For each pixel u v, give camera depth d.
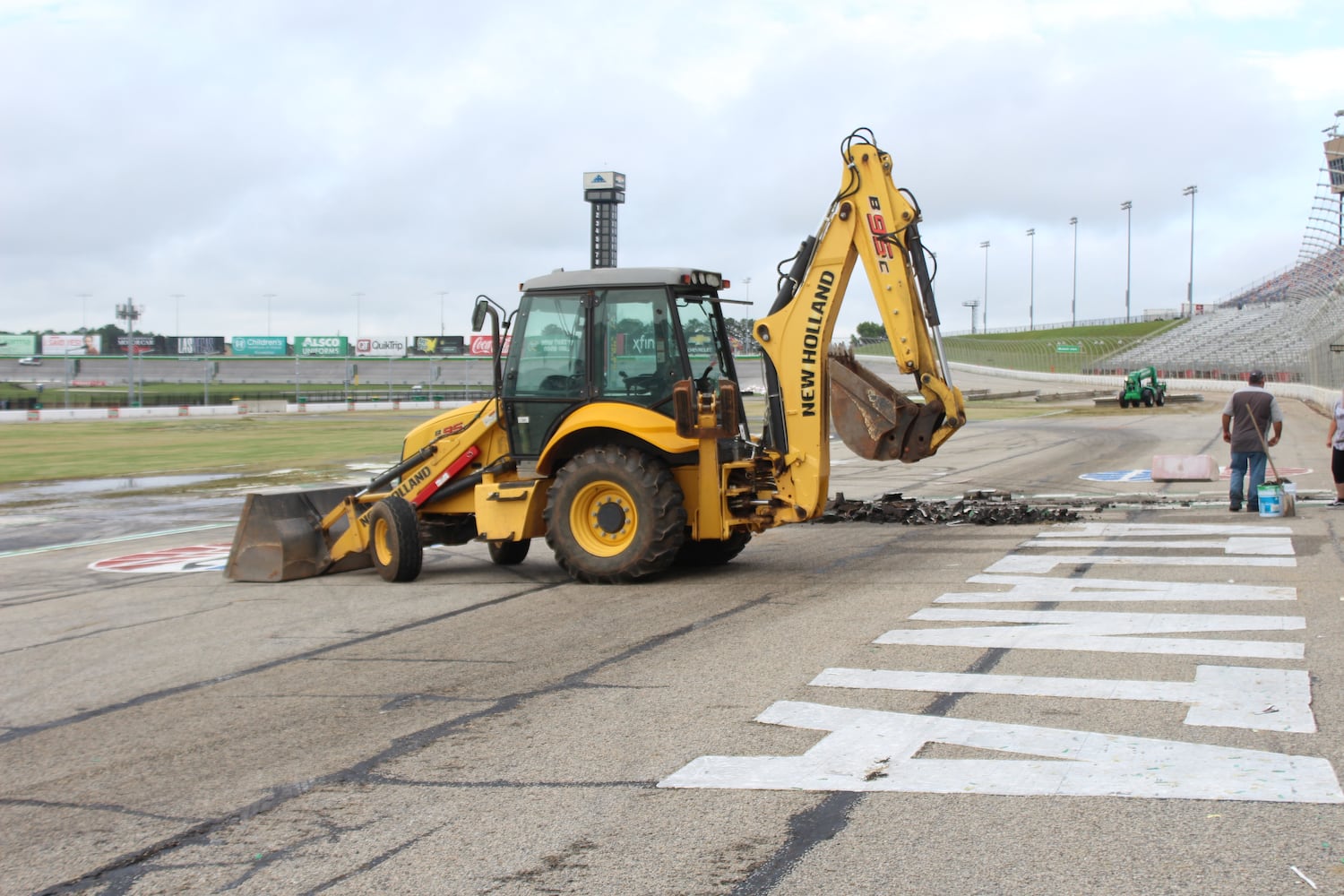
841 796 4.23
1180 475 16.58
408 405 72.44
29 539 14.55
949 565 9.52
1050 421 36.72
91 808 4.51
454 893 3.57
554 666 6.51
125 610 9.15
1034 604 7.67
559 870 3.70
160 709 5.99
